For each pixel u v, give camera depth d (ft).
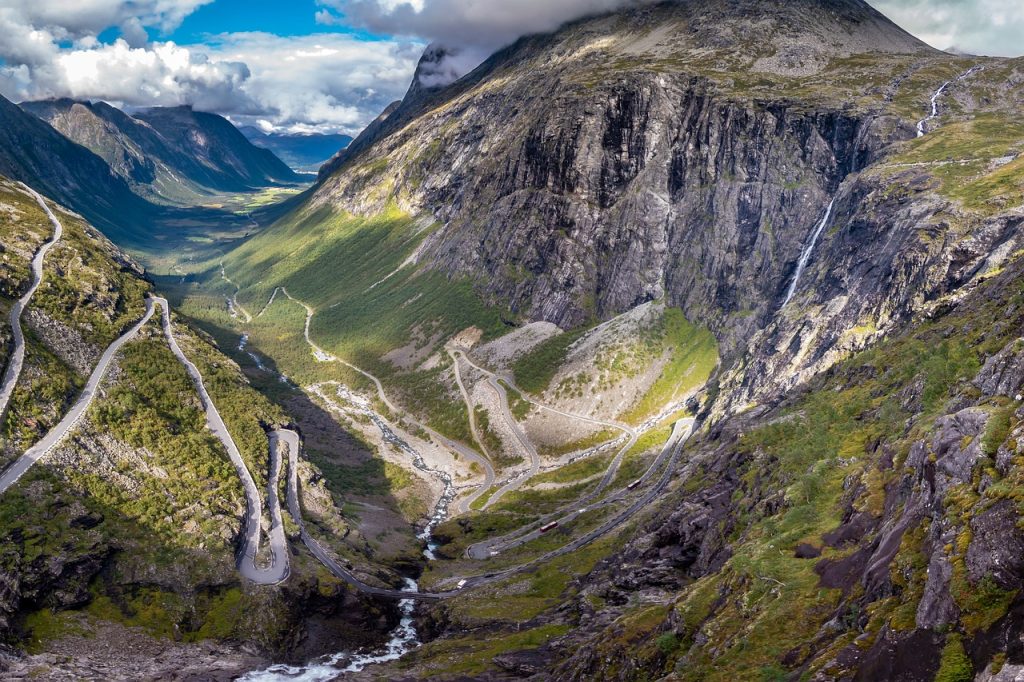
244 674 365.20
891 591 151.53
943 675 117.70
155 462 473.26
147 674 348.18
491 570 492.13
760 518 277.85
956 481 154.20
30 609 358.23
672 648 215.31
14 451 426.51
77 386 500.74
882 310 491.31
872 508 199.21
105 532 403.95
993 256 422.00
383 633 435.12
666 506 434.71
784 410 472.44
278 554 452.76
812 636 168.04
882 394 325.01
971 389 195.31
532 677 288.30
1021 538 123.03
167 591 398.21
